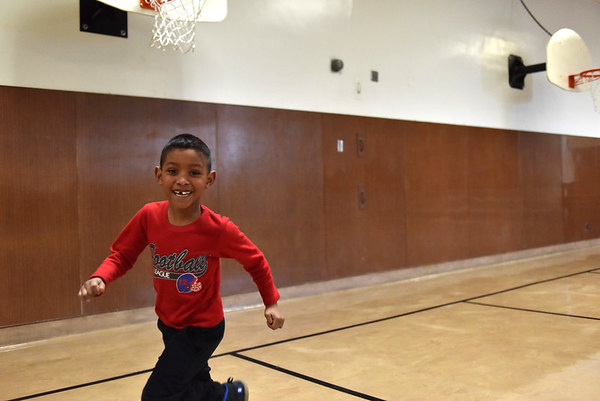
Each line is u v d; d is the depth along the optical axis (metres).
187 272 1.73
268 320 1.82
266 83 5.12
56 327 3.96
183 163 1.65
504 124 7.59
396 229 6.16
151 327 4.21
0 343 3.73
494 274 6.48
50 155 3.99
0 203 3.79
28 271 3.88
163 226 1.74
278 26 5.21
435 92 6.66
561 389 2.55
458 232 6.88
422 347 3.39
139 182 4.38
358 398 2.51
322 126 5.53
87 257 4.12
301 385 2.71
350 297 5.23
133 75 4.37
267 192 5.09
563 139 8.56
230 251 1.78
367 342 3.55
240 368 3.03
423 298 5.08
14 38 3.87
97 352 3.51
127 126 4.33
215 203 4.76
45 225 3.96
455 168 6.87
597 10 9.15
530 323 3.95
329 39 5.61
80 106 4.12
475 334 3.68
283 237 5.19
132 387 2.78
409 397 2.51
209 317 1.78
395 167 6.18
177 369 1.68
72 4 4.09
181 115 4.60
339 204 5.64
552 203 8.33
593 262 7.27
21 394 2.72
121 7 3.76
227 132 4.85
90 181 4.16
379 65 6.06
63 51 4.06
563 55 7.21
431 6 6.62
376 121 6.02
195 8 4.10
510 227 7.61
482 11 7.28
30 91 3.92
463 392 2.56
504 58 7.59
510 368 2.91
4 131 3.82
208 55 4.75
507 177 7.60
